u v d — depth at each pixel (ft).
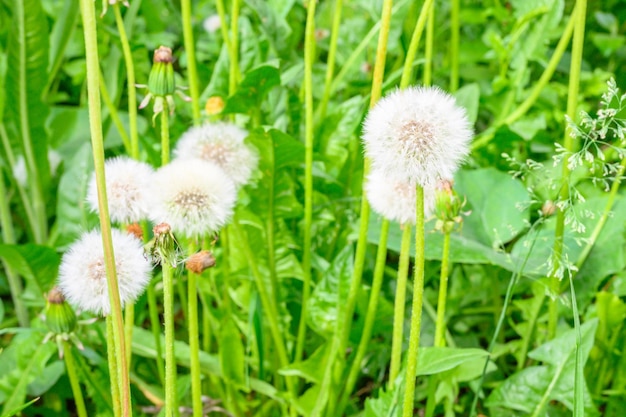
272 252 2.22
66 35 2.75
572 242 2.32
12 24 2.48
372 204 1.89
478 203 2.41
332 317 2.12
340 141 2.43
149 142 2.47
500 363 2.44
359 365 2.15
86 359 2.39
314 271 2.43
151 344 2.25
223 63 2.40
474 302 2.59
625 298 2.50
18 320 2.64
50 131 3.05
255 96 2.21
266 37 2.53
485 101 2.84
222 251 2.31
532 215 2.58
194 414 1.88
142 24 3.60
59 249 2.49
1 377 2.17
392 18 2.51
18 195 2.87
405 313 2.47
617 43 3.36
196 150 2.06
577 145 2.63
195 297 1.83
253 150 2.08
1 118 2.62
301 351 2.26
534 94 2.60
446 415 2.15
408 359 1.64
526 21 2.66
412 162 1.56
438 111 1.59
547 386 2.03
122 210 1.85
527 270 2.11
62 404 2.36
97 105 1.44
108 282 1.49
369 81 2.73
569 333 2.04
